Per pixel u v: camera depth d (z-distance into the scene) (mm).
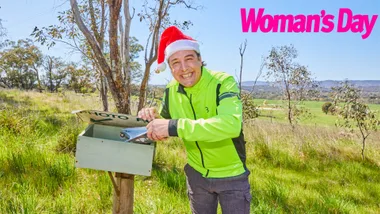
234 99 1464
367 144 7062
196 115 1625
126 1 3738
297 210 3365
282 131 7895
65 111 10852
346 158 6363
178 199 3033
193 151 1715
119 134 1862
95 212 2705
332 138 7297
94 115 1763
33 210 2445
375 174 5574
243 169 1697
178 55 1507
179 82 1584
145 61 4070
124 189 1846
